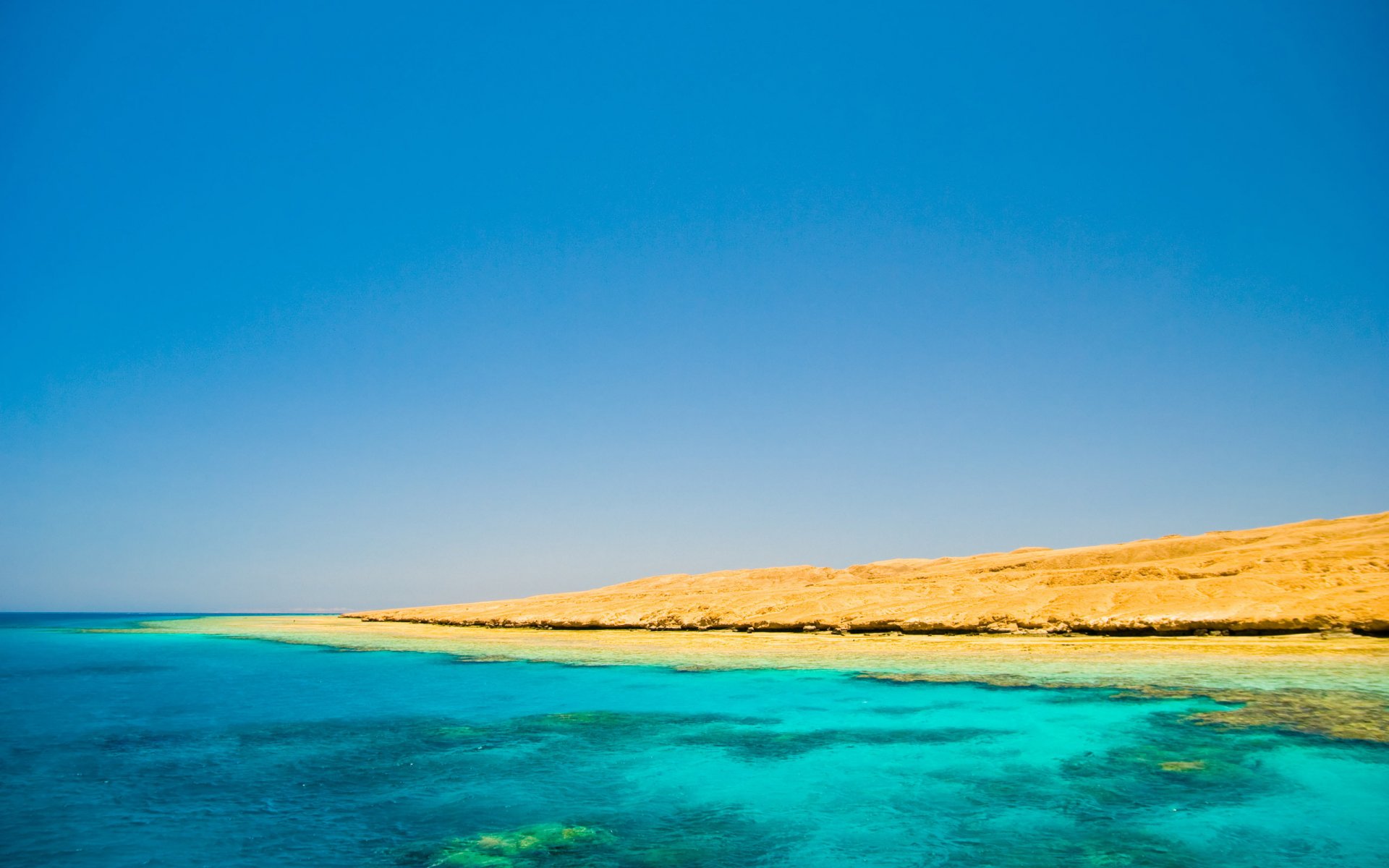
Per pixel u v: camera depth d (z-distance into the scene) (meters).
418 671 51.47
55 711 38.47
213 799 23.22
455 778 24.88
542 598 130.12
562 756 27.19
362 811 21.92
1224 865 16.58
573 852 18.69
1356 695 28.70
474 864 18.06
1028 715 29.78
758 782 23.72
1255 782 21.16
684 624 70.44
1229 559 63.72
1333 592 44.72
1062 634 48.25
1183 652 39.53
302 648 74.75
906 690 35.53
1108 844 17.91
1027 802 20.91
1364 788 20.42
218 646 82.31
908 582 76.44
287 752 28.62
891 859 17.78
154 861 18.56
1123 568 66.19
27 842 19.81
